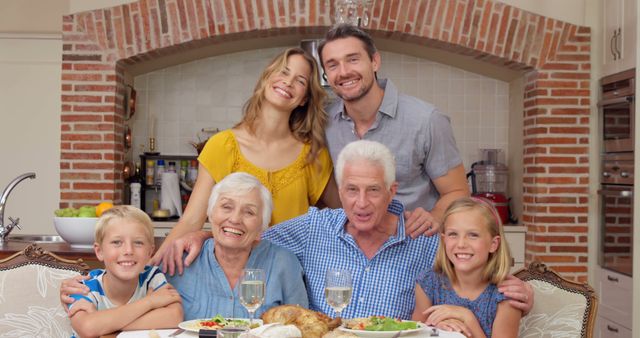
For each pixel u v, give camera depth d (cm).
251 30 558
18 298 272
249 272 216
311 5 552
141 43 560
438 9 561
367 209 251
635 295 396
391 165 254
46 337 272
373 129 322
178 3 559
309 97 326
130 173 605
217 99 635
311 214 279
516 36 564
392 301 266
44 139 618
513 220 604
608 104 538
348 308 267
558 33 564
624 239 501
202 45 583
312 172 330
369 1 467
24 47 617
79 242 377
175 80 634
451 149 328
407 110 322
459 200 251
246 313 250
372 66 313
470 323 237
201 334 211
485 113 636
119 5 559
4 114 618
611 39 536
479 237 244
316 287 271
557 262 562
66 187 560
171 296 237
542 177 564
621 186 513
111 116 559
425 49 604
